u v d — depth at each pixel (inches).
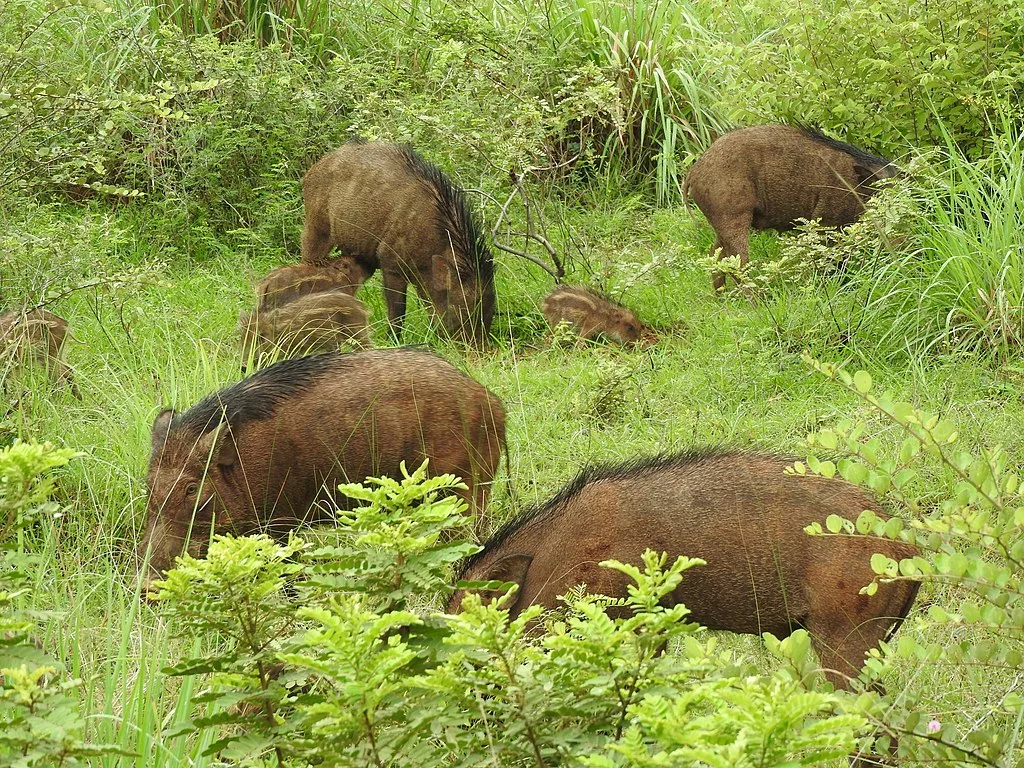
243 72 860.0
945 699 342.0
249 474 413.1
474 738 221.5
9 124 635.5
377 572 234.4
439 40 952.9
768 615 352.8
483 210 824.3
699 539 352.2
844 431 298.5
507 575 351.3
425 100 890.7
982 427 528.4
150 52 871.7
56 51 898.7
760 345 649.6
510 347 723.4
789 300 688.4
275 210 819.4
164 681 334.0
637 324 708.7
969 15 758.5
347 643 203.3
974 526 267.6
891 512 378.6
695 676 241.9
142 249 805.9
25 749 201.6
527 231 797.2
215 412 416.5
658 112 981.8
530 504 478.0
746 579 350.0
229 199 852.0
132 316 663.1
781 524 348.5
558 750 219.1
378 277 815.7
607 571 354.6
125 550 442.3
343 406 419.2
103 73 882.1
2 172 640.4
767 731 179.6
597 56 1005.2
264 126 855.1
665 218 884.0
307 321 627.8
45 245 593.9
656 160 964.6
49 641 330.0
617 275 775.7
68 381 578.9
